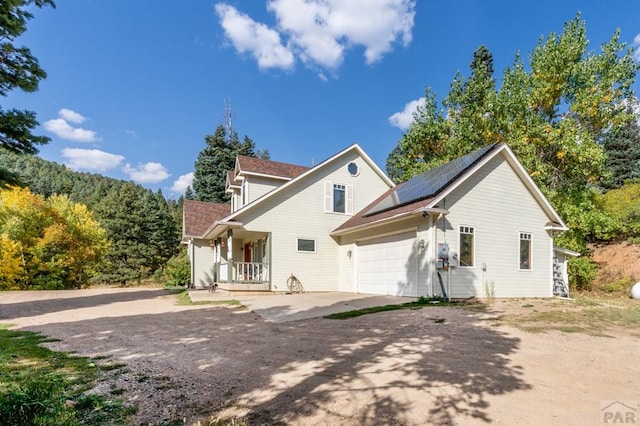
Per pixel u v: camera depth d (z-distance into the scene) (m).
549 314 9.23
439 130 23.00
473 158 13.73
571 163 19.00
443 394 3.95
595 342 6.36
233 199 22.47
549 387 4.18
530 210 14.30
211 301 13.34
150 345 6.47
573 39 18.61
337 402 3.75
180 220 48.34
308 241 17.58
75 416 3.41
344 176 18.73
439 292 12.02
